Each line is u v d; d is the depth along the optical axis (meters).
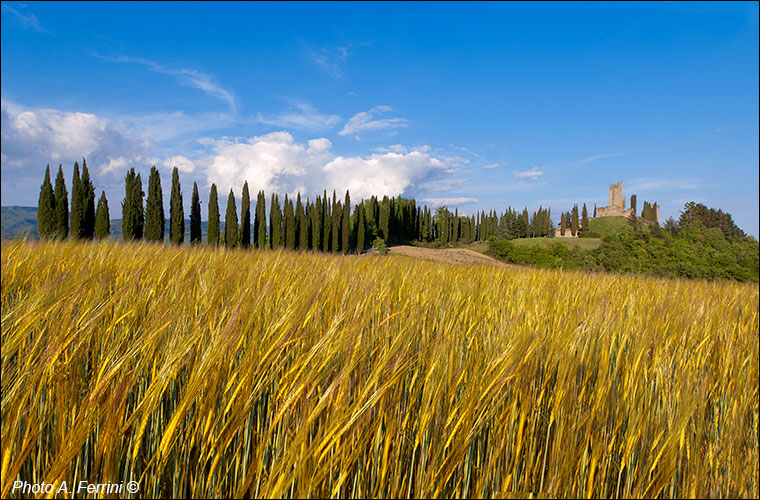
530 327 2.12
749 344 3.25
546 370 1.88
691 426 1.87
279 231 52.47
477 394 1.56
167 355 1.46
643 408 1.86
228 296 2.39
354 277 2.83
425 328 2.29
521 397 1.68
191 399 1.32
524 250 62.75
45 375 1.39
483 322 2.72
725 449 1.84
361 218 64.81
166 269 3.16
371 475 1.42
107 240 6.08
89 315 1.67
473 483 1.56
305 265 4.22
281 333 1.63
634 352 2.21
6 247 4.41
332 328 1.63
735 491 1.70
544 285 5.45
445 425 1.50
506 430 1.60
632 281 7.05
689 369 2.38
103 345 1.64
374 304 2.55
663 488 1.71
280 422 1.44
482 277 5.51
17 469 1.20
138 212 37.41
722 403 2.26
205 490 1.37
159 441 1.44
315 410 1.28
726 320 3.77
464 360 1.88
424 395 1.52
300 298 2.04
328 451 1.35
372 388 1.45
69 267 3.29
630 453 1.68
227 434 1.36
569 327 2.26
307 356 1.55
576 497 1.51
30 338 1.59
